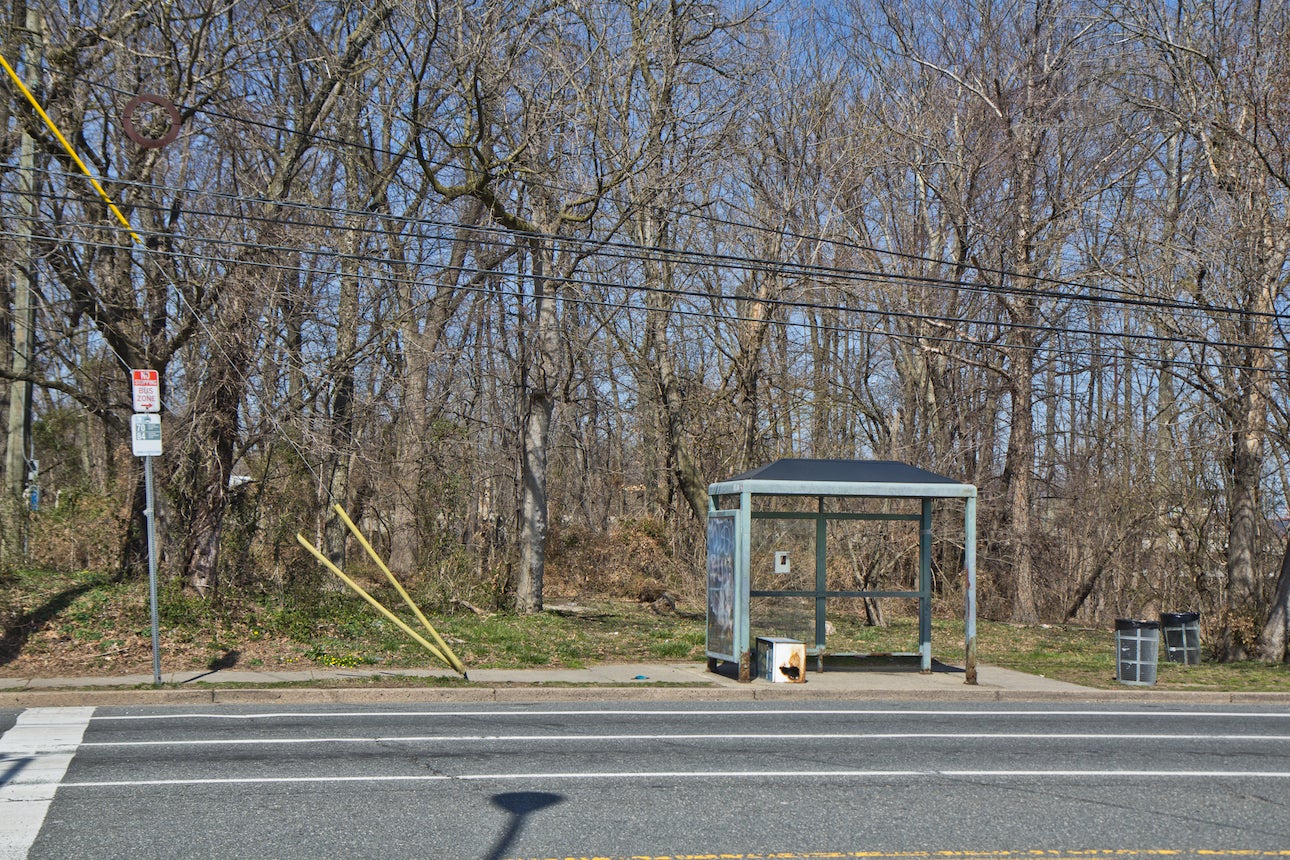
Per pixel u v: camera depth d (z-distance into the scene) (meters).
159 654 13.48
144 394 13.34
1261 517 27.81
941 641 22.30
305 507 23.61
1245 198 20.92
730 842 6.94
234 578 18.39
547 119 22.23
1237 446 22.16
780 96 28.80
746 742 10.49
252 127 21.22
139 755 9.28
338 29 22.89
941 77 31.78
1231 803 8.34
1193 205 26.78
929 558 17.05
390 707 12.74
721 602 15.83
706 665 16.84
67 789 8.00
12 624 15.41
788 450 33.97
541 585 23.98
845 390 37.19
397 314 23.72
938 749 10.34
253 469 21.28
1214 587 28.55
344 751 9.61
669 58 24.48
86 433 30.77
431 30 20.05
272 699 13.00
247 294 17.11
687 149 25.45
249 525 18.94
